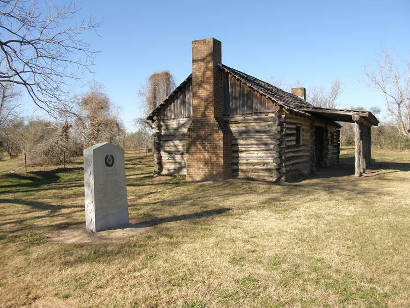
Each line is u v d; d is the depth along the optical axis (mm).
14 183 15289
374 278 4336
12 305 3926
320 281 4285
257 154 13680
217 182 13148
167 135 16062
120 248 5723
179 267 4844
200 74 14016
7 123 18484
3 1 10977
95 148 6832
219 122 13828
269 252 5336
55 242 6230
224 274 4570
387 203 8844
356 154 14773
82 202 10477
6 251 5789
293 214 7824
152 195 11164
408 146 36406
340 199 9523
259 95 13625
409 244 5566
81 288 4293
